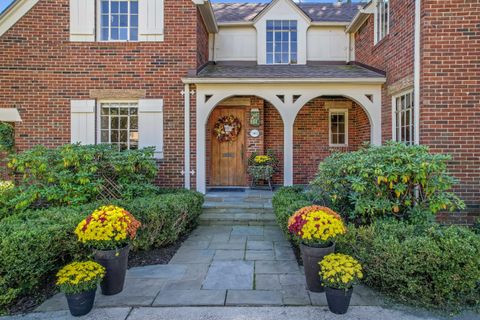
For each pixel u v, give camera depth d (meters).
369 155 4.48
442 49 5.43
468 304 3.11
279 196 5.68
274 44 9.69
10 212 4.98
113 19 7.51
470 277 2.98
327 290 2.96
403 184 4.05
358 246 3.51
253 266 4.14
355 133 9.40
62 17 7.26
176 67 7.33
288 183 7.35
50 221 3.69
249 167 8.53
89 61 7.30
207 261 4.32
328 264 3.01
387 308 3.05
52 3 7.23
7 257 2.96
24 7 7.19
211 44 9.66
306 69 8.38
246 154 9.12
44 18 7.23
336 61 9.76
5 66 7.20
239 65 9.44
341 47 9.77
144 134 7.36
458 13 5.39
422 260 3.04
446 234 3.28
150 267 4.12
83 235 3.24
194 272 3.94
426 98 5.47
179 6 7.31
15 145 7.26
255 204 6.82
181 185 7.35
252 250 4.78
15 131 7.27
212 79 7.12
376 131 7.31
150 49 7.32
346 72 7.77
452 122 5.43
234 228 6.03
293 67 8.87
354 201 4.41
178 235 5.32
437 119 5.46
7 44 7.19
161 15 7.31
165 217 4.77
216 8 11.10
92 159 5.64
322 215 3.38
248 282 3.65
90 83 7.31
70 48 7.28
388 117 7.00
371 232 3.57
